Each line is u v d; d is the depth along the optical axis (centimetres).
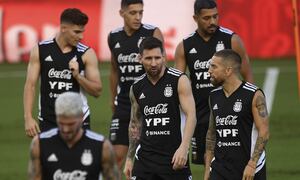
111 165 2058
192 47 3006
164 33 6269
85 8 6347
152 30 3209
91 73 2803
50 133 2061
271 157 3838
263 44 6438
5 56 6400
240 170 2530
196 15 2952
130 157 2670
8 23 6375
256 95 2495
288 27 6425
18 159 3925
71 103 1970
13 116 4884
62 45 2805
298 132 4328
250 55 6444
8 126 4638
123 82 3203
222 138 2542
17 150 4116
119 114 3186
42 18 6362
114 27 6328
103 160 2053
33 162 2066
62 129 1988
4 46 6388
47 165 2059
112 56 3234
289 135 4266
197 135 3020
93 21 6331
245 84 2517
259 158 2488
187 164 2616
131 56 3191
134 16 3147
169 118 2594
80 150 2047
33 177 2069
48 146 2053
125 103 3188
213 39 2989
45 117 2838
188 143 2527
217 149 2556
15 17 6375
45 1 6369
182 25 6272
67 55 2803
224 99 2530
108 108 5000
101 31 6334
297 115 4691
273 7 6412
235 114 2509
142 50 2542
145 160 2622
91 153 2044
